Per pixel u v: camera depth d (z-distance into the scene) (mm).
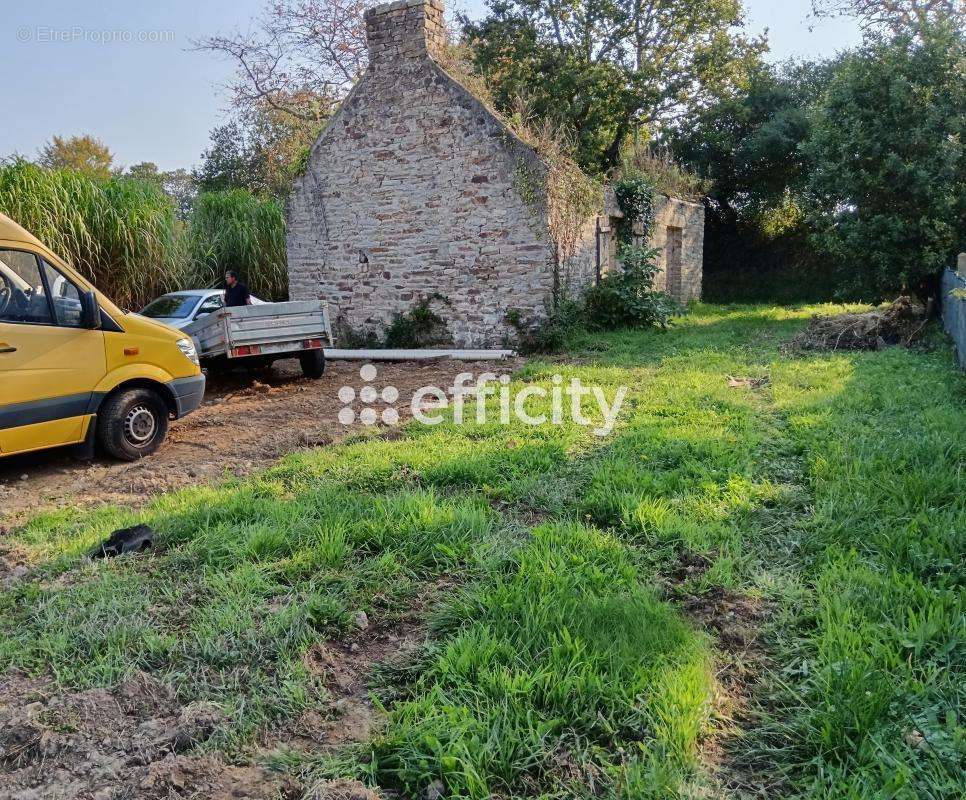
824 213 13898
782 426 6605
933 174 12453
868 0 22156
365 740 2668
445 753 2502
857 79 12922
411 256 14805
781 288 24188
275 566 4031
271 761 2561
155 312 12414
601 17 24609
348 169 15320
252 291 18125
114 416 6840
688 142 26000
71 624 3529
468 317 14336
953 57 12289
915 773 2322
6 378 6051
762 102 25453
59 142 41312
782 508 4617
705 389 8414
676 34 24969
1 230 6145
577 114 25281
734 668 3051
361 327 15688
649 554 4055
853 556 3771
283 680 3021
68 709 2836
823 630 3172
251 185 34969
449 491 5254
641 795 2307
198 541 4438
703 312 19297
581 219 14344
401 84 14375
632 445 6168
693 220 21531
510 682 2814
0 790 2434
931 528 3955
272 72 28312
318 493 5258
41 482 6348
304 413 8938
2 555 4543
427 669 3068
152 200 14977
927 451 5281
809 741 2510
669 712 2645
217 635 3336
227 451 7180
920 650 2920
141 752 2611
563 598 3424
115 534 4594
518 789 2408
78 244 13508
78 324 6582
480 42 25391
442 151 14141
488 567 3900
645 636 3102
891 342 11641
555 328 13305
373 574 3898
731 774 2445
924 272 12703
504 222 13703
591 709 2693
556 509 4793
